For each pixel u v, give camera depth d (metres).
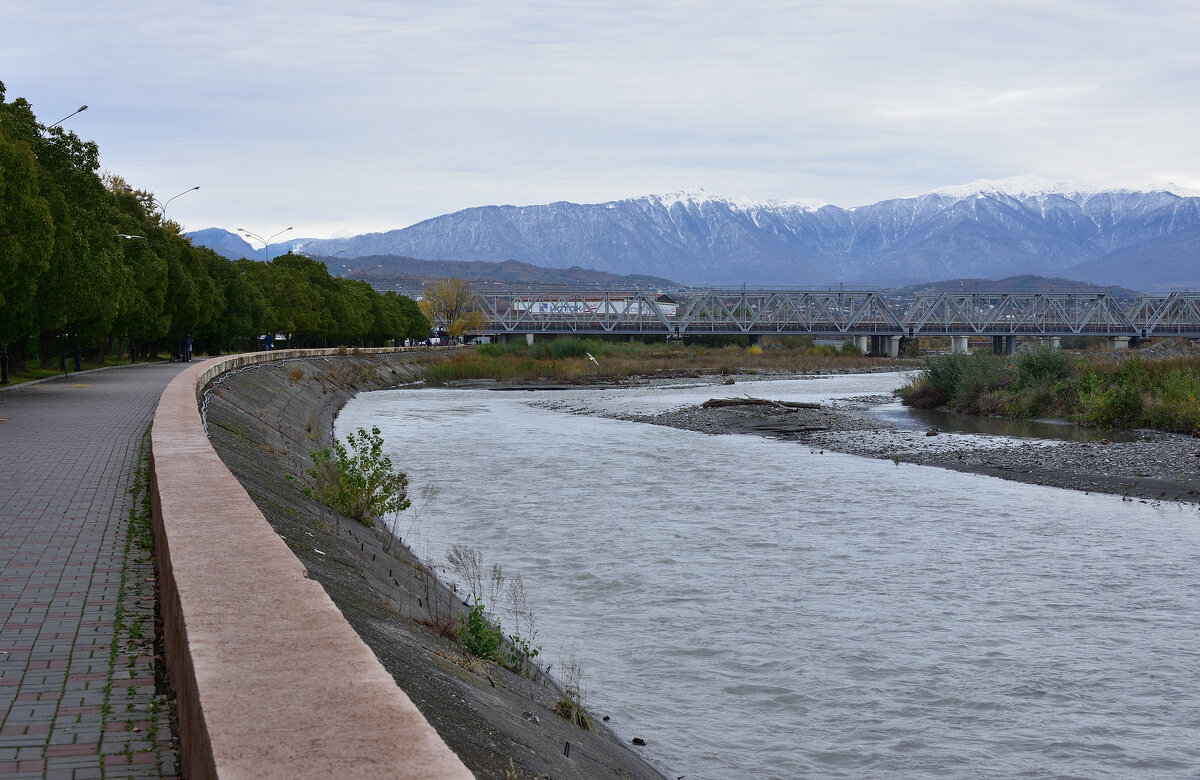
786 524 25.31
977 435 47.47
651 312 199.38
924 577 19.86
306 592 5.99
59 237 42.88
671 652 15.13
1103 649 15.47
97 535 12.14
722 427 52.84
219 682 4.43
